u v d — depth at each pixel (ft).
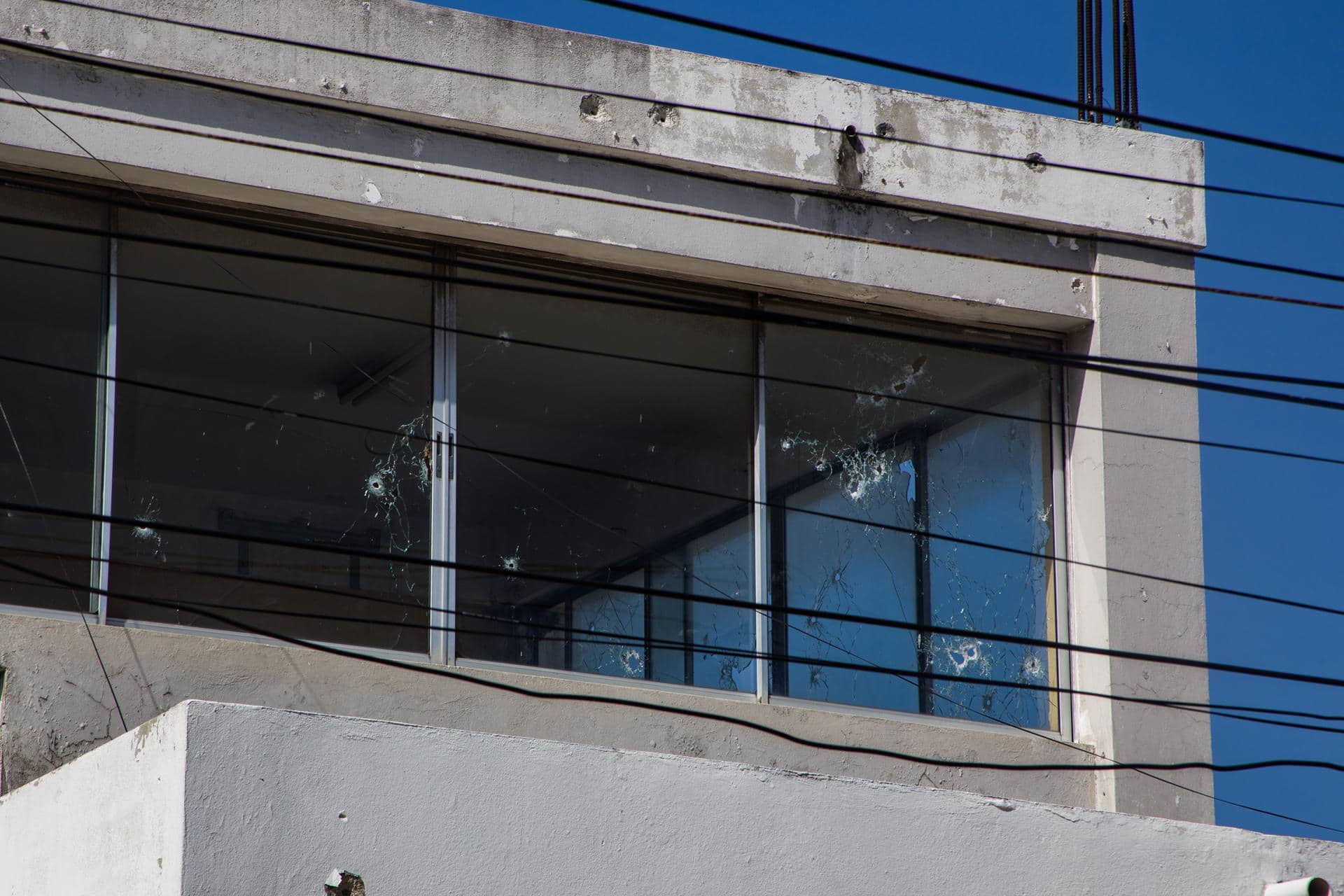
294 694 36.01
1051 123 45.37
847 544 42.37
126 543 35.96
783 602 41.32
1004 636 42.73
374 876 27.30
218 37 37.86
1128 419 44.29
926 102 44.34
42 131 36.11
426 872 27.73
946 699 42.29
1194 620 43.57
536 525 39.47
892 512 43.01
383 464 38.52
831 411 43.04
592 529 39.96
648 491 40.68
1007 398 44.88
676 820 30.04
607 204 40.68
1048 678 43.37
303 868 26.78
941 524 43.34
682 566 40.52
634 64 41.65
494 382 39.99
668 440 41.19
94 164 36.60
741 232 41.83
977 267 43.91
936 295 43.29
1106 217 45.19
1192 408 44.96
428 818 27.99
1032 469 44.62
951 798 32.60
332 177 38.34
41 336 36.40
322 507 37.73
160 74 35.94
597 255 40.86
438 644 37.83
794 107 42.96
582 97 40.93
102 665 34.50
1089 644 43.11
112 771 27.94
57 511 30.76
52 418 36.11
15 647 33.88
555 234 40.04
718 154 41.91
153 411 36.91
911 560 42.86
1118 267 45.06
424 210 38.99
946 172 44.01
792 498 42.06
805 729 40.06
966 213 43.98
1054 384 45.29
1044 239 44.88
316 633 36.83
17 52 36.27
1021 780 41.52
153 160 36.91
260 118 38.01
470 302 40.22
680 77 42.06
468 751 28.63
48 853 29.07
